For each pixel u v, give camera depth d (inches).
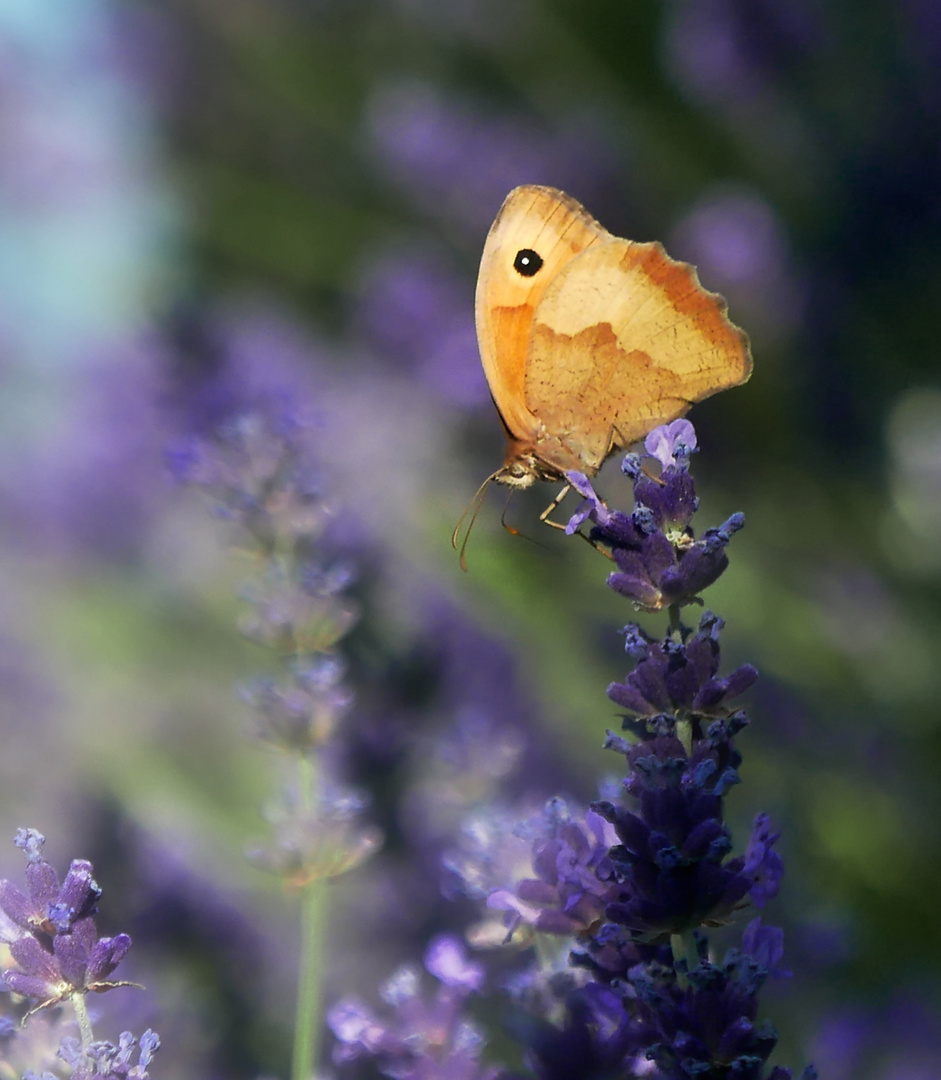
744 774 21.7
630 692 16.8
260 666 23.5
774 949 16.5
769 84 24.0
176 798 21.8
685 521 17.1
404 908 18.8
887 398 23.5
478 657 20.4
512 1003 16.8
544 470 19.5
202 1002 18.7
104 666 23.7
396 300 23.5
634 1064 16.5
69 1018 16.8
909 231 23.5
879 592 22.9
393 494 22.5
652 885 16.5
